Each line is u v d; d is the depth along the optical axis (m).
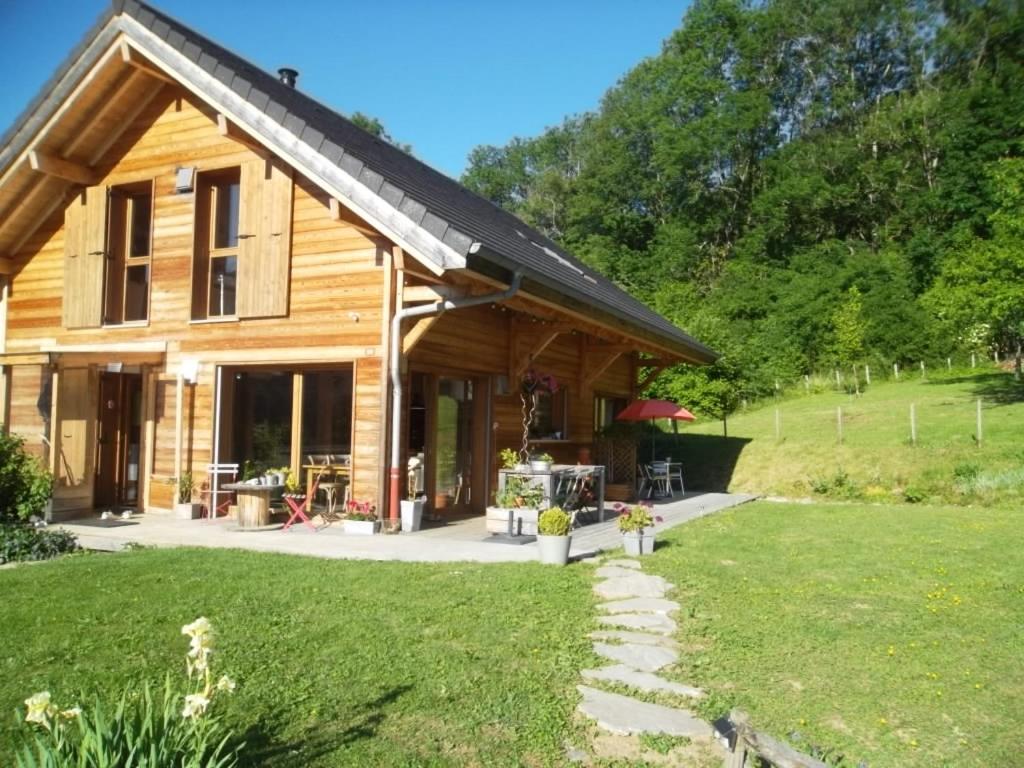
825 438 20.19
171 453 11.59
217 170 11.52
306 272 10.64
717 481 18.83
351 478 10.13
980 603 6.49
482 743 3.79
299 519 10.79
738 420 27.34
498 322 12.40
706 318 26.50
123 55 11.01
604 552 8.78
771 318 38.25
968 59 44.91
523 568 7.55
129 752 2.79
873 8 50.16
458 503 11.93
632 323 13.14
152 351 11.58
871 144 46.28
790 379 34.06
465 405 12.16
